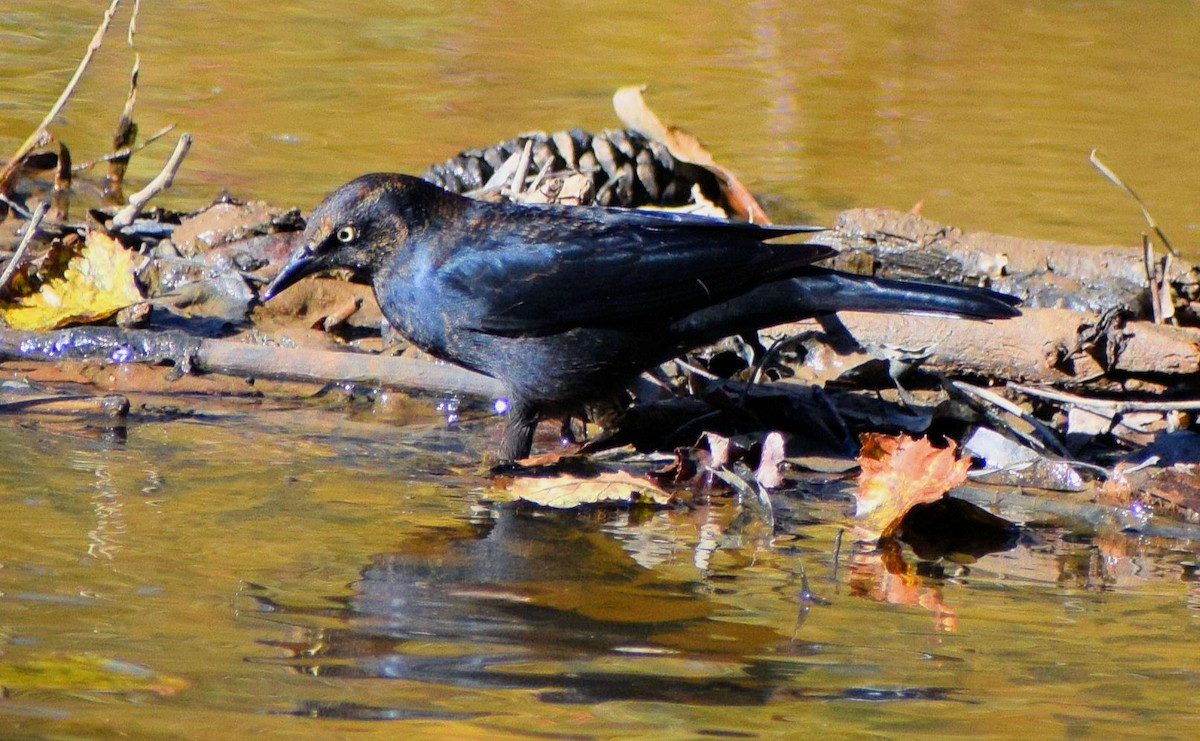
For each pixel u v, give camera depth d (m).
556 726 5.95
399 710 6.03
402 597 7.33
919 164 16.17
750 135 17.00
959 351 11.16
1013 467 10.11
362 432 10.37
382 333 11.98
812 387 10.95
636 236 10.04
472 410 11.06
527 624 7.07
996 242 12.72
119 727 5.73
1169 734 6.07
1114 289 12.41
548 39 21.45
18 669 6.21
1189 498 9.62
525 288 9.94
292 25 21.58
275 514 8.51
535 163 14.59
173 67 18.88
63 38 19.78
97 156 15.16
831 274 10.06
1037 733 6.05
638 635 6.99
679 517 9.01
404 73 19.22
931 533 8.94
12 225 13.19
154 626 6.74
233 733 5.73
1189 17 24.72
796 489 9.68
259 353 11.01
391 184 10.24
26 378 10.77
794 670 6.64
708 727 6.01
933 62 20.95
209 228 13.02
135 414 10.28
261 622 6.88
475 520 8.70
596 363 10.11
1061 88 19.75
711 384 10.99
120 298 11.70
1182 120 18.41
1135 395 11.10
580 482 9.28
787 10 23.89
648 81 19.28
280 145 15.98
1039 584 8.08
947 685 6.54
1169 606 7.78
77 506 8.36
